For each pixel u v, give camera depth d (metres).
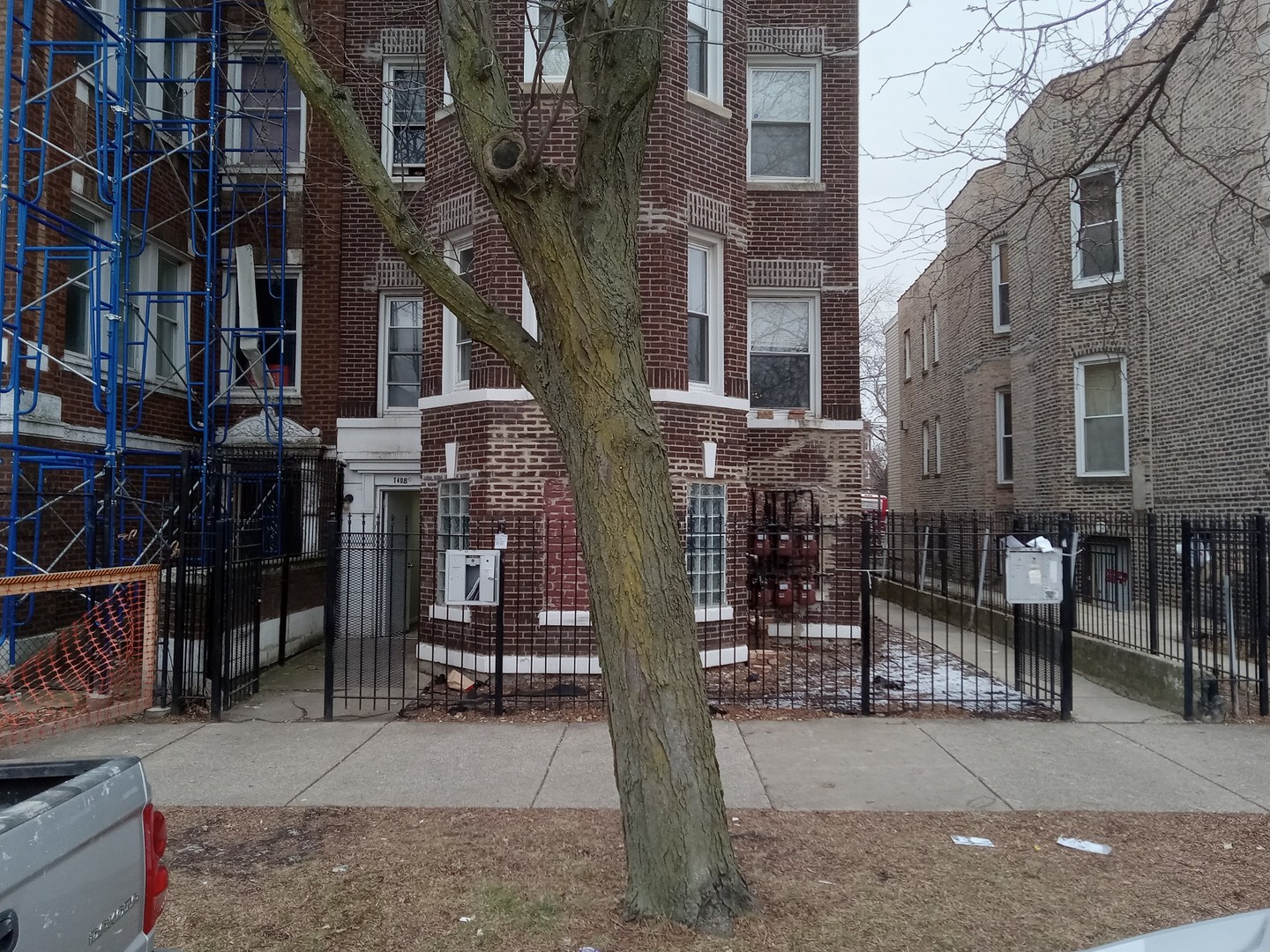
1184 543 7.92
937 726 7.54
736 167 10.48
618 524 4.01
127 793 2.62
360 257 13.29
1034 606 8.66
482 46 4.25
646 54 4.11
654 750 4.01
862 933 3.91
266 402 11.91
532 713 7.90
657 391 9.44
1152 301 13.41
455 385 10.26
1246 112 11.03
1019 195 15.72
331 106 4.27
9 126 8.48
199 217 12.73
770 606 12.10
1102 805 5.71
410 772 6.31
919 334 24.22
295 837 5.12
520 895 4.30
